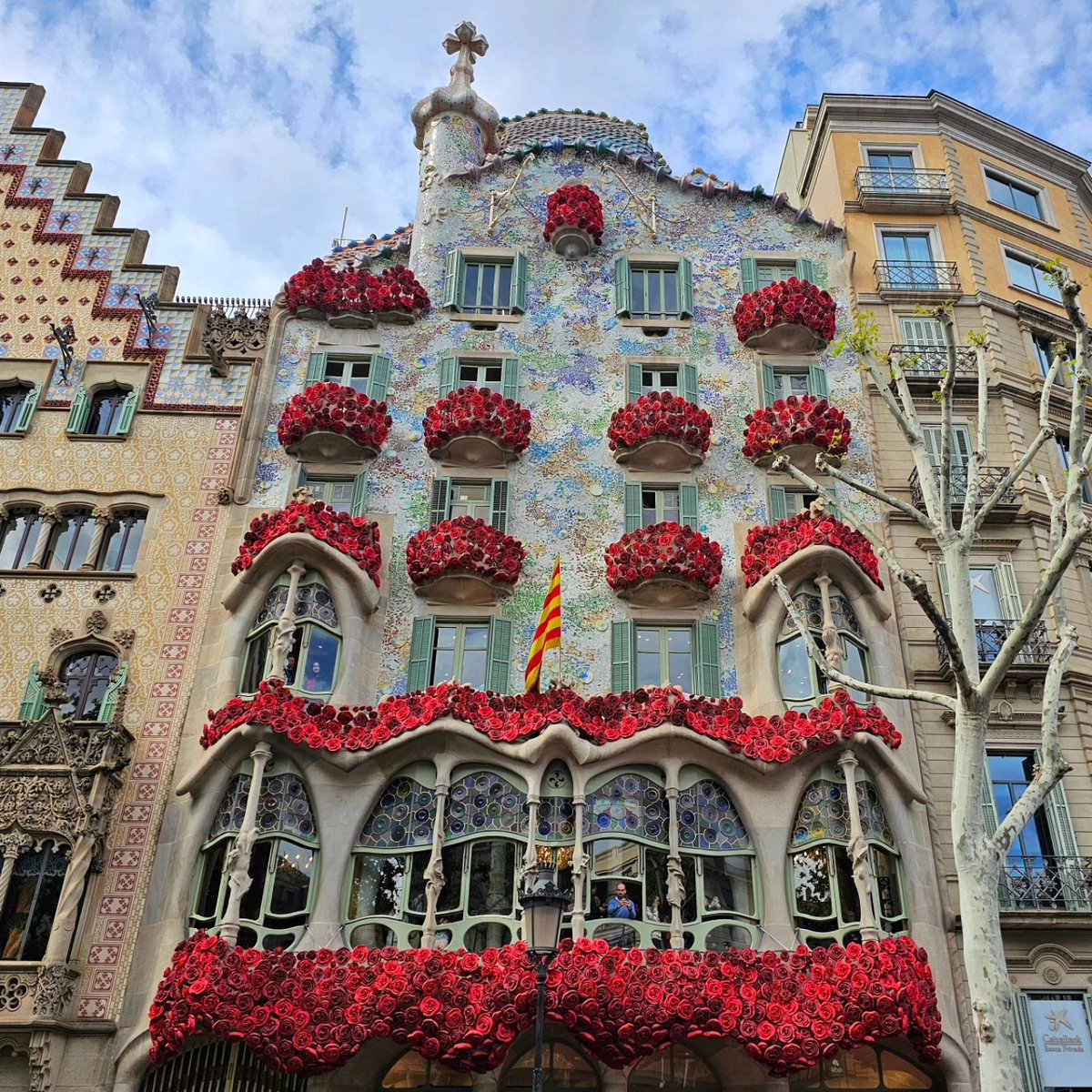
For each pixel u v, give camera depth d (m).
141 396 27.20
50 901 20.67
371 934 20.11
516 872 20.22
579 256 30.39
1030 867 21.97
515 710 21.44
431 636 24.05
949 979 20.70
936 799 22.78
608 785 20.97
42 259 29.03
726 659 24.12
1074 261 33.00
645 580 24.23
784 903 20.27
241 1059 18.69
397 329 28.97
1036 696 24.00
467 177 31.75
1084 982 20.86
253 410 27.02
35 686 23.20
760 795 21.17
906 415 17.62
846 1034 18.16
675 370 28.72
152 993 19.69
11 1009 19.38
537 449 27.06
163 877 20.95
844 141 33.12
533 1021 18.22
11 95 31.56
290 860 20.50
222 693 22.56
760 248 31.03
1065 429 28.97
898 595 25.12
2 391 27.61
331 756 20.98
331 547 23.42
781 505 26.27
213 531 25.36
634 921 19.77
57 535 25.58
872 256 30.86
